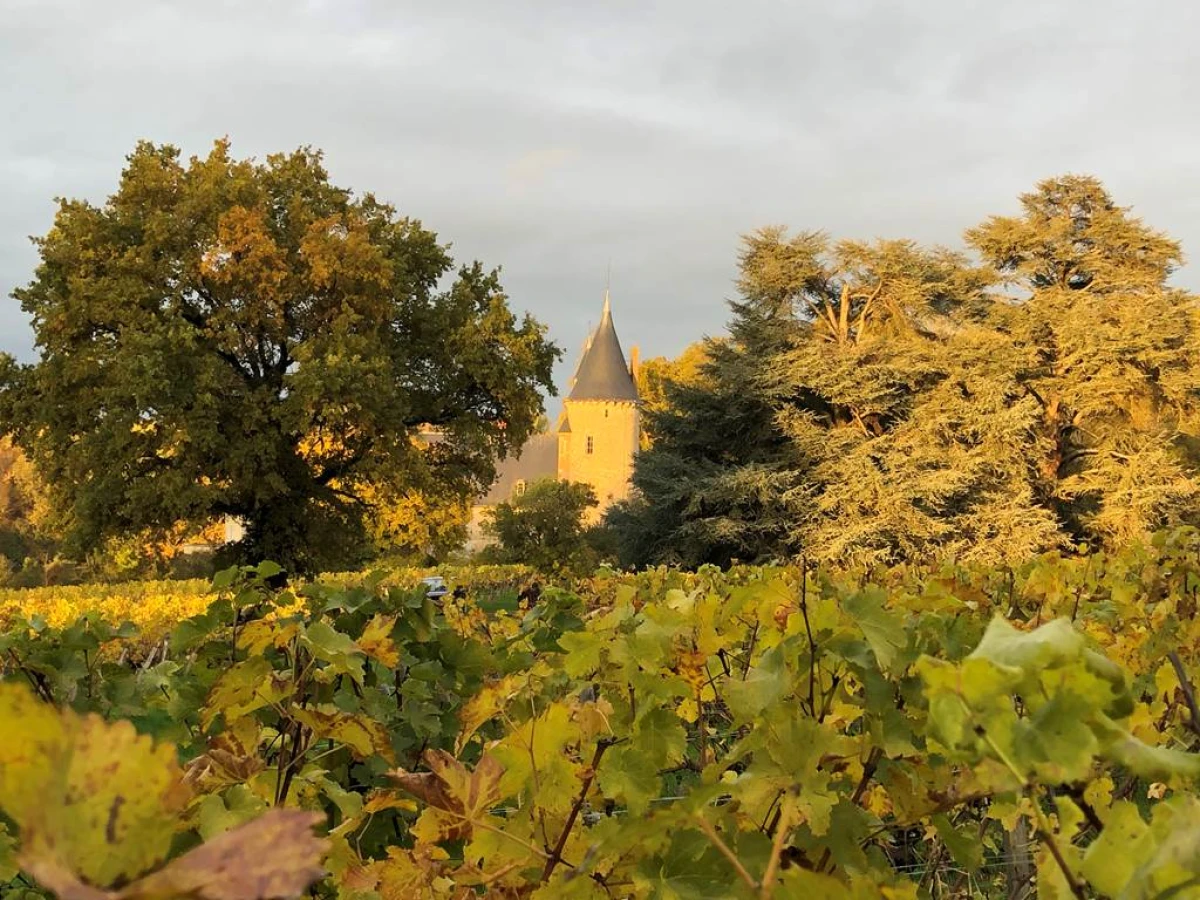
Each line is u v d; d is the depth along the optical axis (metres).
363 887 1.18
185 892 0.29
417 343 27.28
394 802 1.31
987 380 28.92
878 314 33.59
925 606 1.76
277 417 22.97
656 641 1.42
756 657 1.64
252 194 24.84
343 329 24.06
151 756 0.30
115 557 38.81
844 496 28.06
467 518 42.88
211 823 1.19
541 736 1.10
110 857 0.30
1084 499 30.12
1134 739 0.51
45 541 50.47
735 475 28.92
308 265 24.45
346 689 2.14
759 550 28.78
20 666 2.14
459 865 1.27
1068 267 32.72
